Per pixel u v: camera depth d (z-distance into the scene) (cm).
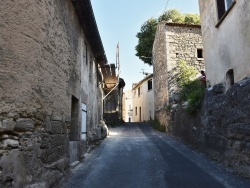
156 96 1961
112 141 1202
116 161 772
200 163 738
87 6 720
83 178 582
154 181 561
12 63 407
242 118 612
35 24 465
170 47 1648
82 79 830
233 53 710
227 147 691
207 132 848
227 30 747
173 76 1605
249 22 608
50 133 509
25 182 410
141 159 800
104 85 1750
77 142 743
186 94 1437
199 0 1034
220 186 519
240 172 606
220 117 744
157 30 1917
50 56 522
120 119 2348
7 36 404
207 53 936
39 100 464
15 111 403
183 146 1039
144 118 2717
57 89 557
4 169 373
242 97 616
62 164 567
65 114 611
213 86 830
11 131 395
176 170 659
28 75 436
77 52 763
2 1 403
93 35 920
